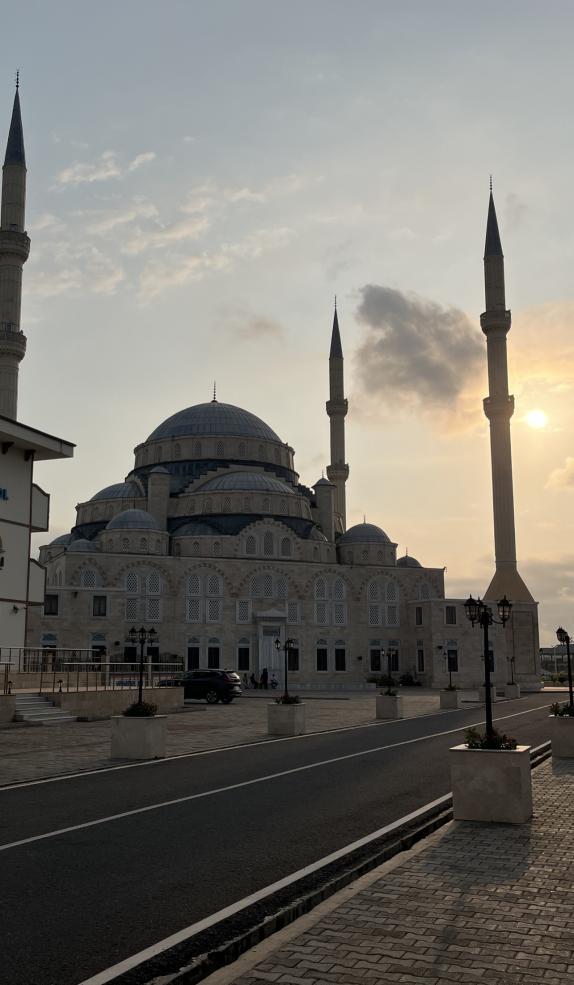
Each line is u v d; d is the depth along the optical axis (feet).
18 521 145.18
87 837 44.19
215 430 352.28
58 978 25.18
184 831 45.78
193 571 289.12
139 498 328.90
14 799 56.49
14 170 241.55
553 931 28.63
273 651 292.20
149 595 282.77
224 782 64.08
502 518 326.24
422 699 206.28
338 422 381.40
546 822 47.78
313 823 48.11
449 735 104.32
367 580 313.12
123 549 292.61
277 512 320.50
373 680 306.55
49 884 35.14
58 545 322.96
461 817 48.47
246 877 36.40
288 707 106.01
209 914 31.30
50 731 106.22
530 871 36.70
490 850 40.65
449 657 301.84
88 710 127.44
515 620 319.68
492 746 49.73
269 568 298.56
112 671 163.94
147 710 81.25
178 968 26.05
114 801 55.52
